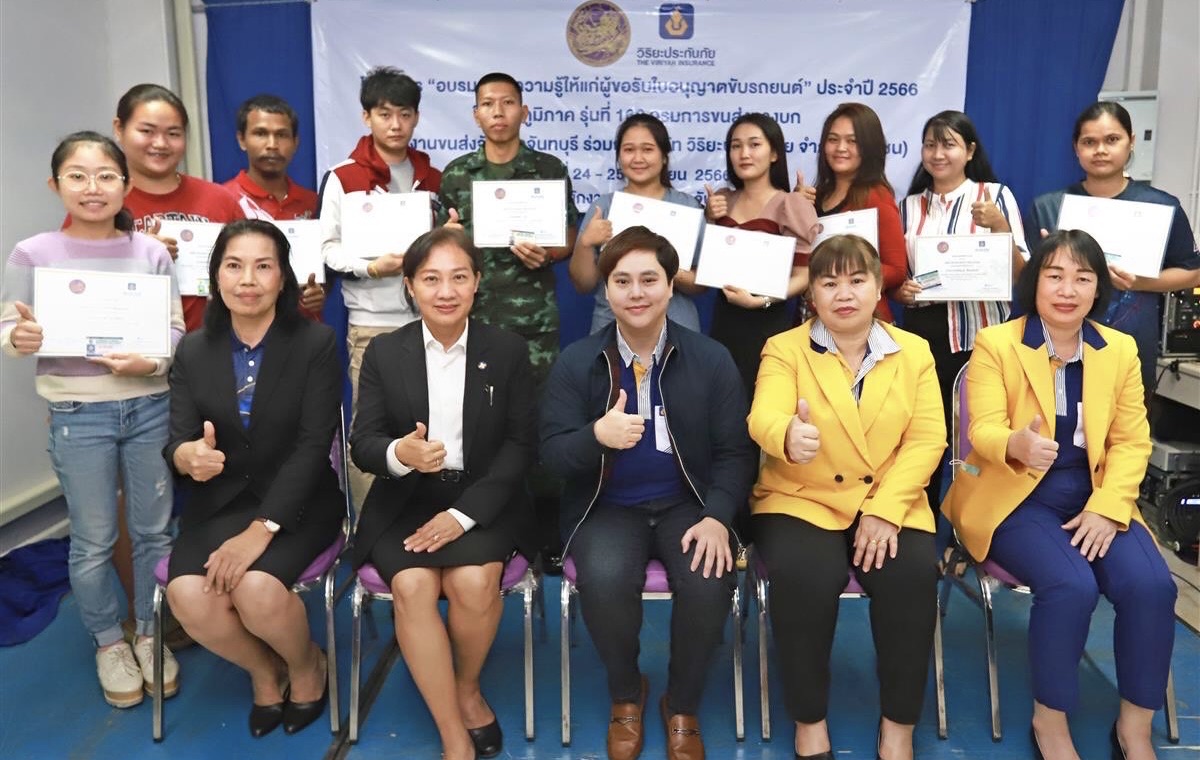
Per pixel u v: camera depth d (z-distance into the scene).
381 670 2.54
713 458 2.25
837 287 2.07
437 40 3.56
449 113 3.61
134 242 2.34
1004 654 2.60
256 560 2.10
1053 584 1.99
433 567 2.05
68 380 2.25
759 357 2.86
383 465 2.10
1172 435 3.47
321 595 3.00
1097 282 2.09
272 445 2.24
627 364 2.21
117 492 2.36
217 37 3.62
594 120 3.61
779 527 2.13
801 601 2.00
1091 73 3.47
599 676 2.50
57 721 2.28
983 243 2.69
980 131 3.59
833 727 2.24
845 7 3.52
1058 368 2.18
